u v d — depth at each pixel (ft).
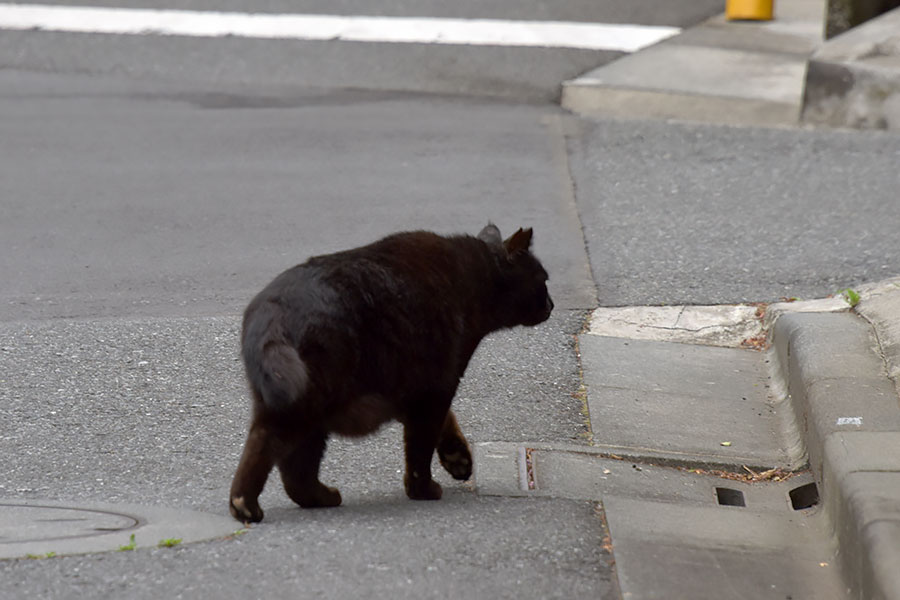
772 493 67.56
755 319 94.43
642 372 85.51
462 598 46.83
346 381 55.83
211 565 49.32
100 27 200.23
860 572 50.78
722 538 57.47
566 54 183.11
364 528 54.95
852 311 87.56
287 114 159.74
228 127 153.48
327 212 120.98
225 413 76.43
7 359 84.79
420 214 120.06
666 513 60.49
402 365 58.49
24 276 104.37
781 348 85.35
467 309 63.82
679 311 96.37
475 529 55.26
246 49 189.06
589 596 47.98
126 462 68.33
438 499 62.54
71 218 120.16
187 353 86.69
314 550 51.31
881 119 151.33
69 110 161.27
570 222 118.01
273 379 52.60
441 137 148.77
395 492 64.28
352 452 70.79
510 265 67.92
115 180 132.46
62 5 213.66
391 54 185.37
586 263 106.83
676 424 77.25
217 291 100.48
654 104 160.66
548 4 211.20
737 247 109.91
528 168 136.15
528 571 49.98
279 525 55.36
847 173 131.85
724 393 82.69
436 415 61.31
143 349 87.25
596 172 134.51
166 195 127.13
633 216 119.55
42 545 52.08
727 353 89.71
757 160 137.80
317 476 59.72
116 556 50.29
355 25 200.23
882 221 115.65
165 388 80.48
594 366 86.22
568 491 64.08
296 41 192.44
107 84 174.40
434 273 61.31
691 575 51.65
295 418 54.54
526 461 68.49
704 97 158.51
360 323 56.39
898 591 45.96
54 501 61.16
